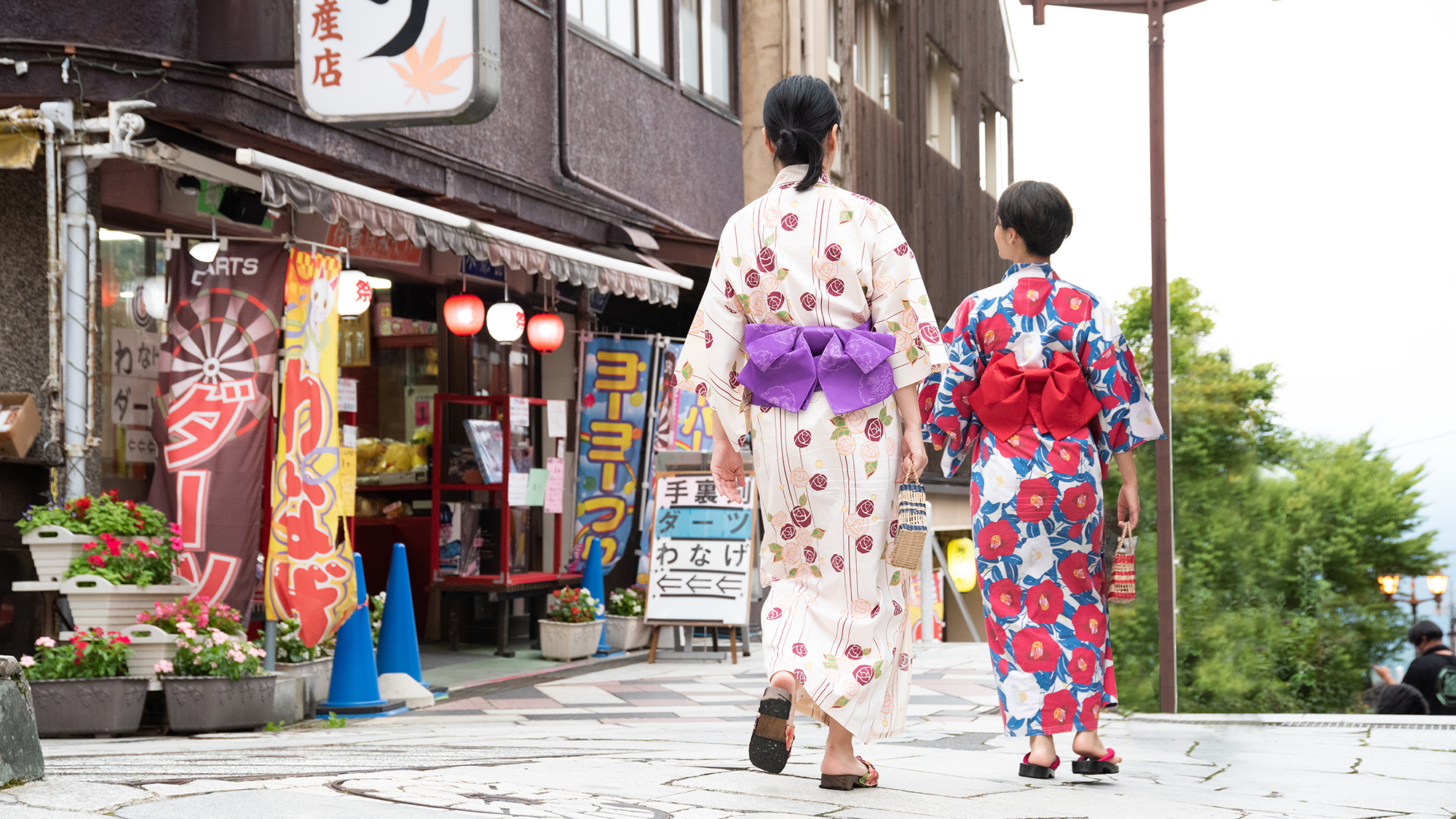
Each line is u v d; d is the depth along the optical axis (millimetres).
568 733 5441
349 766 3250
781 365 3113
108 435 7418
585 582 10664
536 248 8547
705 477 10078
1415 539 29344
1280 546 28062
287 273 6578
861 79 17203
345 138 7590
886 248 3150
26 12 6289
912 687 7766
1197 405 27625
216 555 6367
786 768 3535
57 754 4184
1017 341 3811
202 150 7055
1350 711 26688
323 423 6672
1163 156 7227
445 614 10781
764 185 14547
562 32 9852
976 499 3836
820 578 3139
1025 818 2727
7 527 6117
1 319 6523
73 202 6293
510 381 11414
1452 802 3232
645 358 11336
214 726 5840
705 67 12828
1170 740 5023
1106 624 3846
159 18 6516
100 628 5770
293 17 6805
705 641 11062
